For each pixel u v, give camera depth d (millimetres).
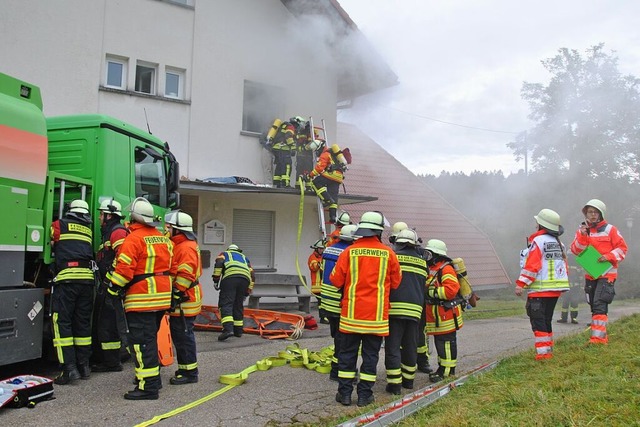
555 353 6160
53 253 5605
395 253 5480
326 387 5559
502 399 4316
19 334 5125
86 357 5676
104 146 6336
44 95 9602
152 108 10672
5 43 9320
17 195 5184
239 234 11742
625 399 4000
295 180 12047
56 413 4547
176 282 5363
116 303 5664
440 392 4801
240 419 4496
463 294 5867
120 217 5797
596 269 6484
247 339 8383
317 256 8961
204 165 11195
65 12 9859
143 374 4953
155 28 10805
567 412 3791
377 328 4875
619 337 6859
